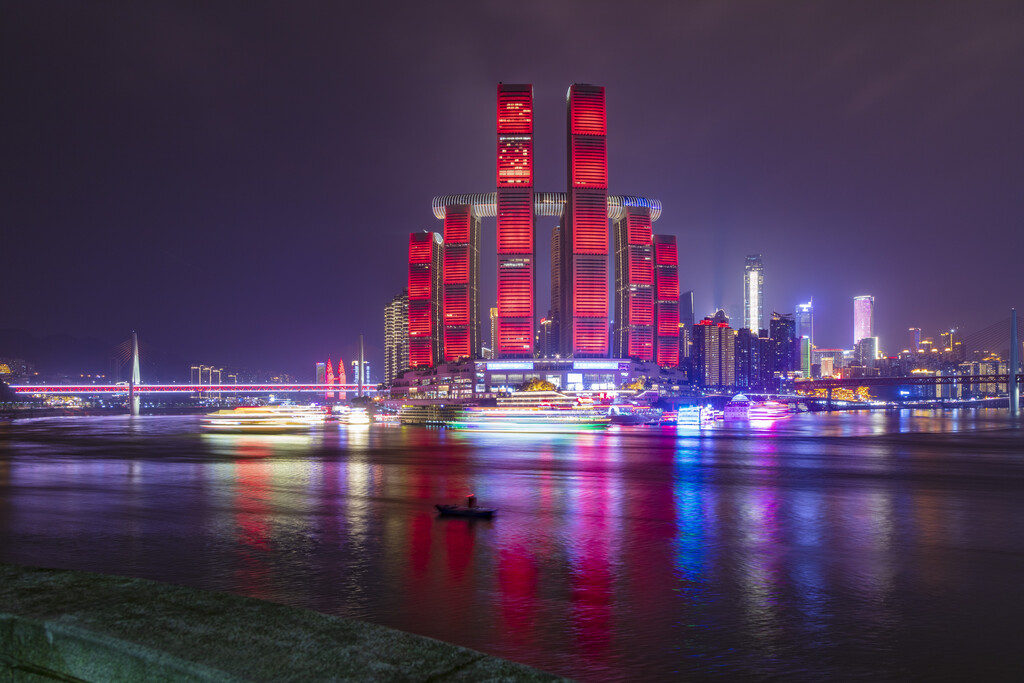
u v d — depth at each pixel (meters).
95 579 6.74
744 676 29.02
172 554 52.88
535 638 33.62
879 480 105.56
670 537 59.34
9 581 6.58
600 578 45.12
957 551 53.84
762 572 46.81
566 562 49.81
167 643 5.12
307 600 40.41
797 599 40.31
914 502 82.12
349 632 5.53
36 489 94.19
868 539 58.84
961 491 92.62
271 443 193.12
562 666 30.19
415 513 72.56
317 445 183.25
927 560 50.62
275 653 5.04
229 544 56.47
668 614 37.25
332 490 91.88
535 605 39.06
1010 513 74.00
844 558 51.34
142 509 75.81
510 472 114.62
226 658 4.92
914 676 28.98
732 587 42.88
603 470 118.06
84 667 5.27
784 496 86.94
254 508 76.25
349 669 4.80
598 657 31.16
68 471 118.75
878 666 30.06
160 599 6.14
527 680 4.67
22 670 5.56
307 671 4.76
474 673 4.80
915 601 39.81
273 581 44.72
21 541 58.16
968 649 32.06
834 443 194.12
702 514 72.31
